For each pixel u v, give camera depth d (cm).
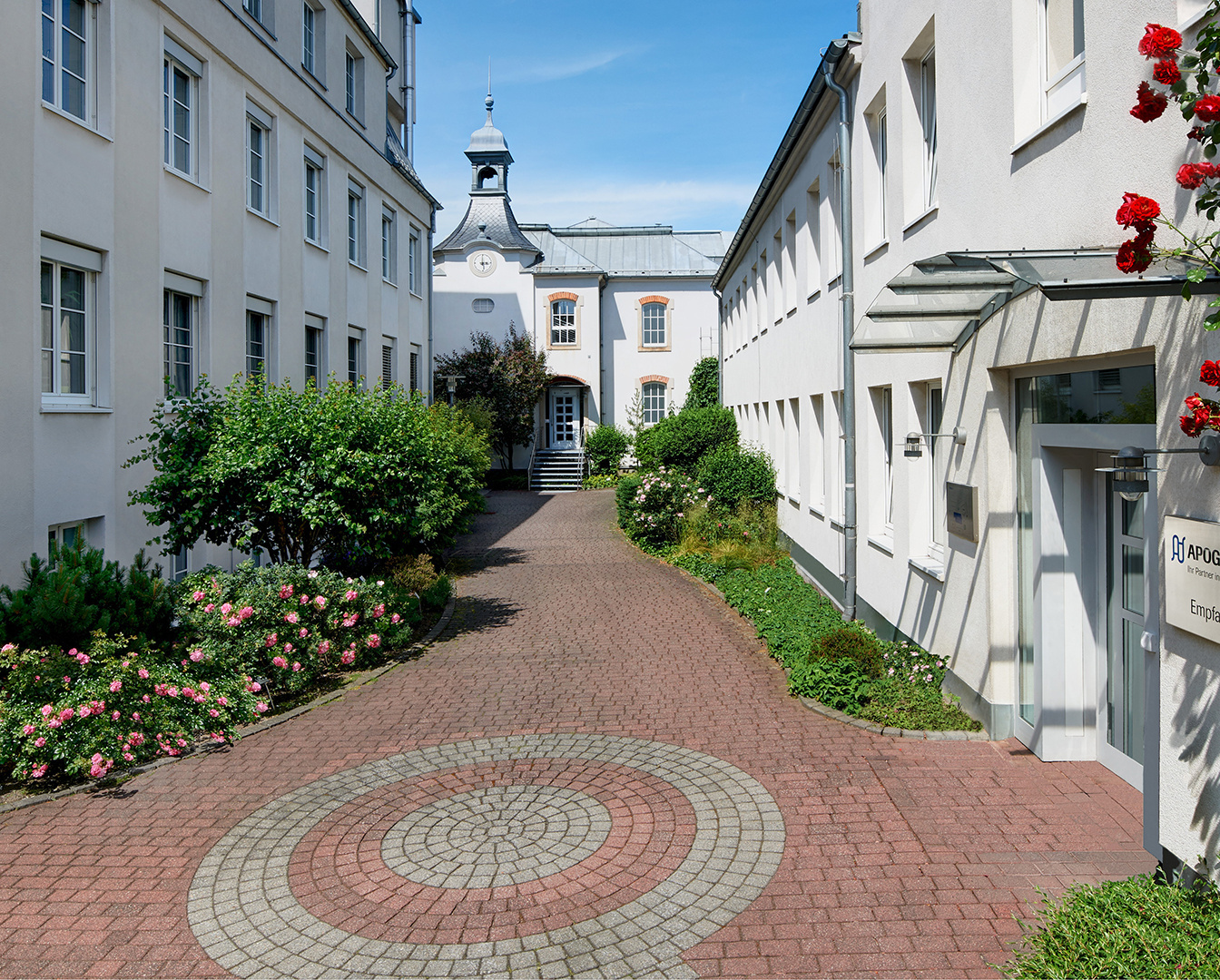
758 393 1947
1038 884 453
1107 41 484
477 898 464
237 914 455
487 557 1727
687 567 1512
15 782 633
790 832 521
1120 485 419
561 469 3259
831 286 1204
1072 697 614
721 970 393
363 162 1827
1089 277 418
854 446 1077
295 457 971
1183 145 419
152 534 1066
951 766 612
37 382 871
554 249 3631
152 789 617
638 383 3594
